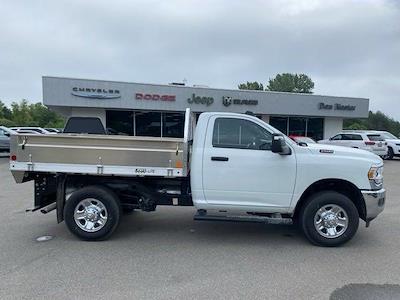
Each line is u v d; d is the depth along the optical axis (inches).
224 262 194.4
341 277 175.3
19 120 3088.1
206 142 225.9
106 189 231.0
